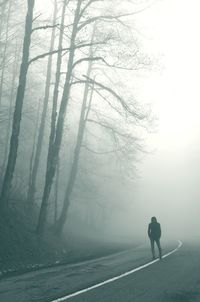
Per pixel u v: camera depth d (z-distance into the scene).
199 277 13.79
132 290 10.99
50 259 18.72
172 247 28.23
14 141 19.16
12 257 16.73
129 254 21.75
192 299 10.30
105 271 14.26
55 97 23.02
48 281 11.77
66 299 9.48
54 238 23.77
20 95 19.23
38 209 28.95
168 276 13.73
